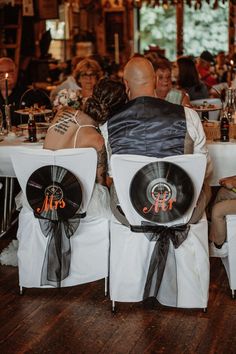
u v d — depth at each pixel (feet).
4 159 12.49
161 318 10.54
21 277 11.43
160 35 40.86
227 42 39.75
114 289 10.69
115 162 10.01
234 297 11.29
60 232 11.02
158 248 10.38
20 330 10.19
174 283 10.52
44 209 10.69
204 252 10.56
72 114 11.21
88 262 11.35
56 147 11.18
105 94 10.86
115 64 31.14
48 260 11.14
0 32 25.11
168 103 10.41
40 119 15.30
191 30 40.19
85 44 33.50
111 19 40.73
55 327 10.29
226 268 11.92
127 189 10.19
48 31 27.66
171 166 9.83
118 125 10.39
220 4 39.47
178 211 10.02
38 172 10.55
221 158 12.21
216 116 17.66
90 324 10.38
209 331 10.06
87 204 11.03
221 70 31.60
